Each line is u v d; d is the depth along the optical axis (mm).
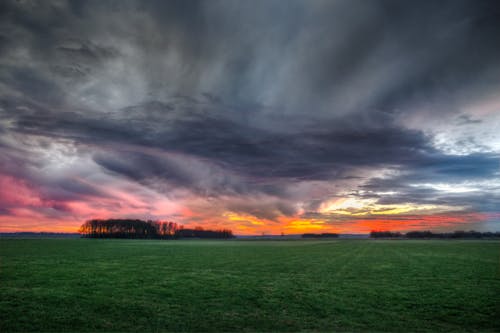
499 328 14023
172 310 16156
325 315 15602
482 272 31766
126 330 13055
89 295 19078
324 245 105375
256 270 32844
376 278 27469
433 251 68438
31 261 38000
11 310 15430
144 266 35250
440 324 14391
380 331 13383
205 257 49625
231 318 14953
